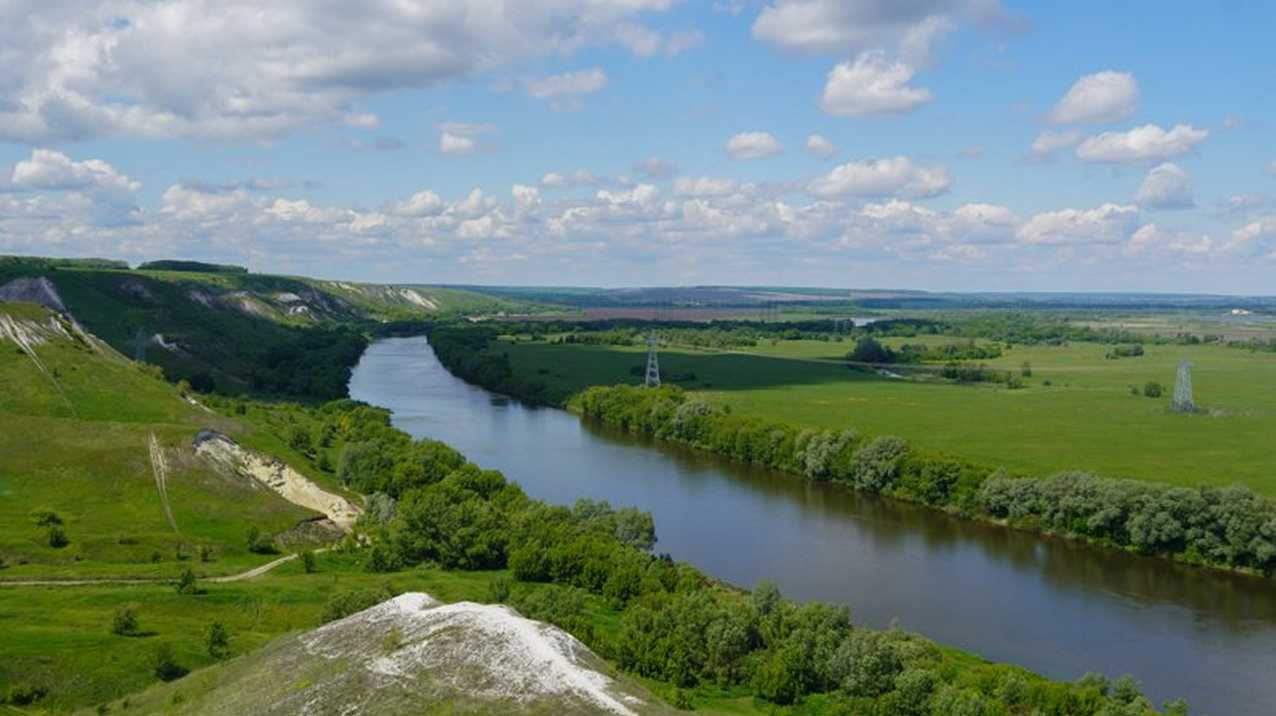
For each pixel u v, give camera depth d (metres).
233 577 88.38
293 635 57.69
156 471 111.56
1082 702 61.84
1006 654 81.00
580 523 102.12
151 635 68.06
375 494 118.56
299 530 107.00
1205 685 75.25
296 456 132.62
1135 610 92.94
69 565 87.50
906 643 69.56
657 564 88.81
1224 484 131.00
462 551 98.38
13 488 103.56
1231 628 88.06
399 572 95.19
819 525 123.50
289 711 45.59
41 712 56.66
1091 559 111.56
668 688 66.38
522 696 43.81
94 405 133.38
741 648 70.19
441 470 126.44
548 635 50.31
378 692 45.56
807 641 69.12
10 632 65.31
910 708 61.38
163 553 94.75
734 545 112.00
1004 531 123.81
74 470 108.50
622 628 74.25
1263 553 103.38
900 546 114.50
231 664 56.53
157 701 54.09
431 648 48.50
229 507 108.25
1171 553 111.81
